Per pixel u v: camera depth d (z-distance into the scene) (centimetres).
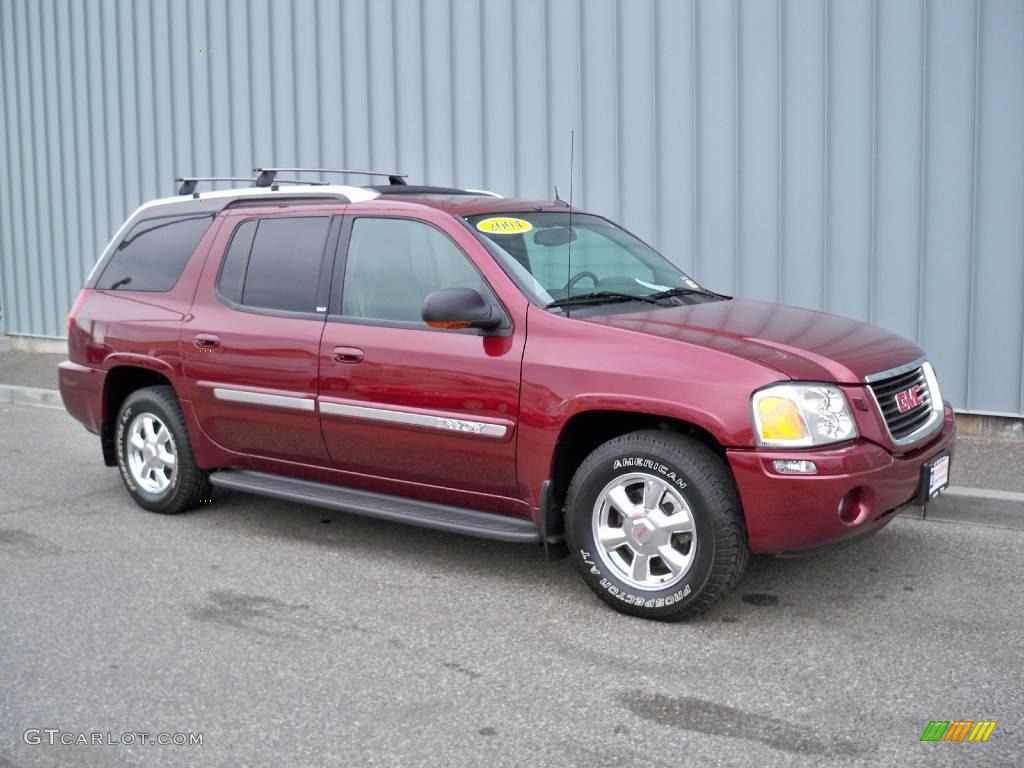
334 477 569
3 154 1364
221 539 598
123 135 1238
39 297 1359
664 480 455
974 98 746
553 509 488
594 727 371
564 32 907
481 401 496
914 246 779
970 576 521
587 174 909
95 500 687
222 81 1139
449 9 970
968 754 349
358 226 561
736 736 363
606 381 462
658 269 591
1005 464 685
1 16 1329
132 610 488
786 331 489
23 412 1029
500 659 430
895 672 412
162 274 643
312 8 1059
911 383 488
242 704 392
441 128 990
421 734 368
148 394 640
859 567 535
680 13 848
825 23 789
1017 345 753
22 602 498
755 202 834
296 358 560
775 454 432
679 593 455
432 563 554
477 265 513
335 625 469
